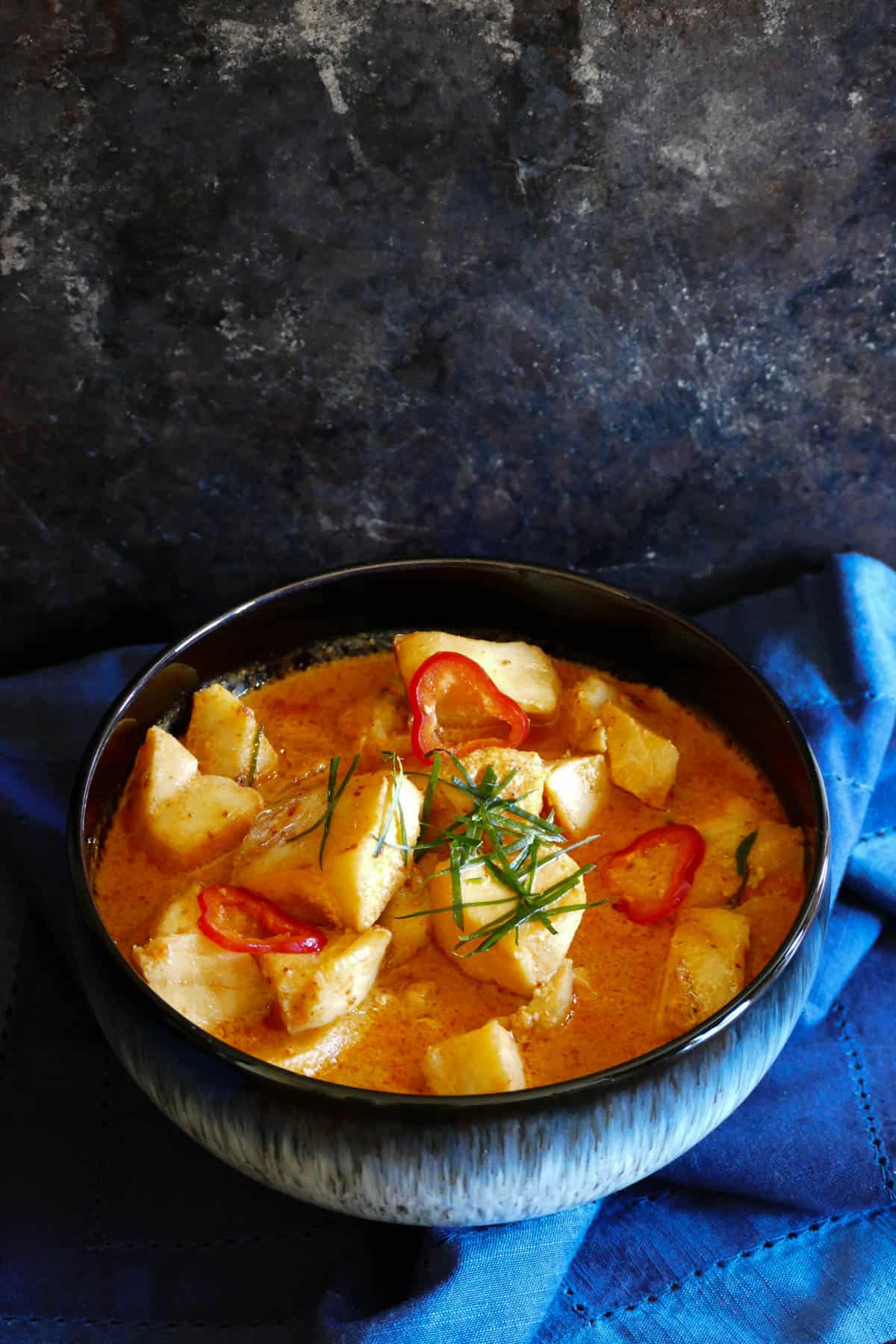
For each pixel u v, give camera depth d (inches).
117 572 25.0
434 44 21.8
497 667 22.7
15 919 23.0
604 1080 18.3
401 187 22.6
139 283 22.9
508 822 20.5
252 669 23.2
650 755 21.9
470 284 23.3
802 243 23.5
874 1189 21.1
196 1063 18.6
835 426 24.8
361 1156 18.4
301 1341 20.0
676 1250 20.9
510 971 19.9
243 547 25.0
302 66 21.8
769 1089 22.0
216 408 23.8
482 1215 19.0
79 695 24.6
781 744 21.6
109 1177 21.3
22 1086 21.9
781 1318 20.4
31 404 23.5
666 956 20.5
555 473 24.8
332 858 20.1
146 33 21.5
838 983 22.8
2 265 22.6
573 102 22.3
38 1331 20.3
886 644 24.7
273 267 22.9
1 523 24.4
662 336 23.9
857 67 22.4
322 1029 19.8
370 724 22.5
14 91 21.6
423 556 25.4
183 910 20.3
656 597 26.2
